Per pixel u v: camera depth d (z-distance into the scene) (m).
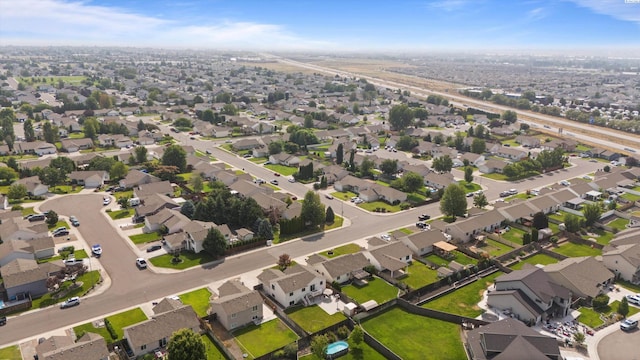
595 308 83.69
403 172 168.62
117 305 82.69
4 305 81.19
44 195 140.25
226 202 123.19
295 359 69.12
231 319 76.31
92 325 76.56
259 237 109.50
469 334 72.25
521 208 128.38
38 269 87.56
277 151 192.75
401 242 104.81
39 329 75.25
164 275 94.06
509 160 199.50
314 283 86.69
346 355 70.88
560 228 120.69
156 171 158.12
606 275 90.75
